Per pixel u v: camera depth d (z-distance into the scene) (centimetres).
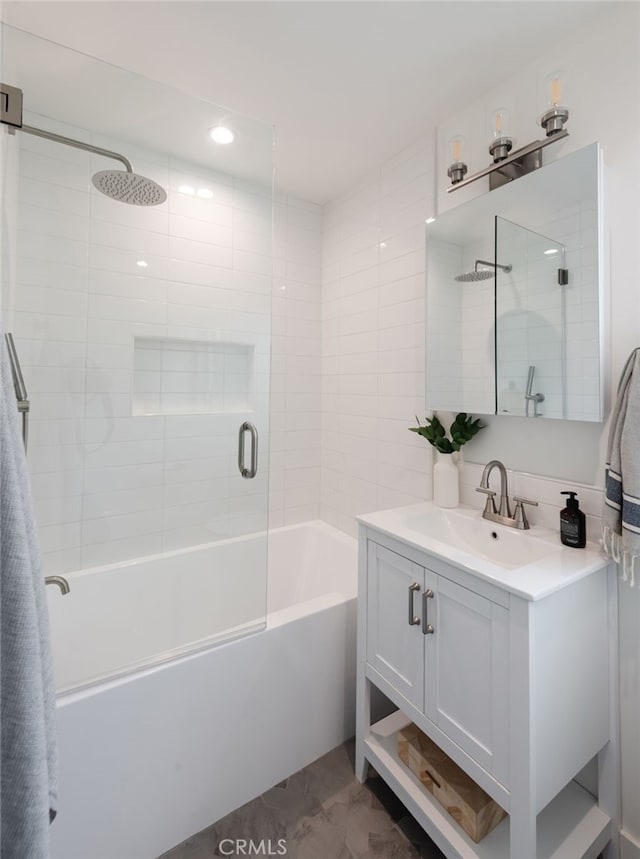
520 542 129
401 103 159
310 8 117
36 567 59
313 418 257
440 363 168
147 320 189
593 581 106
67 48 130
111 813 113
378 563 136
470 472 162
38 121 154
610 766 114
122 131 171
